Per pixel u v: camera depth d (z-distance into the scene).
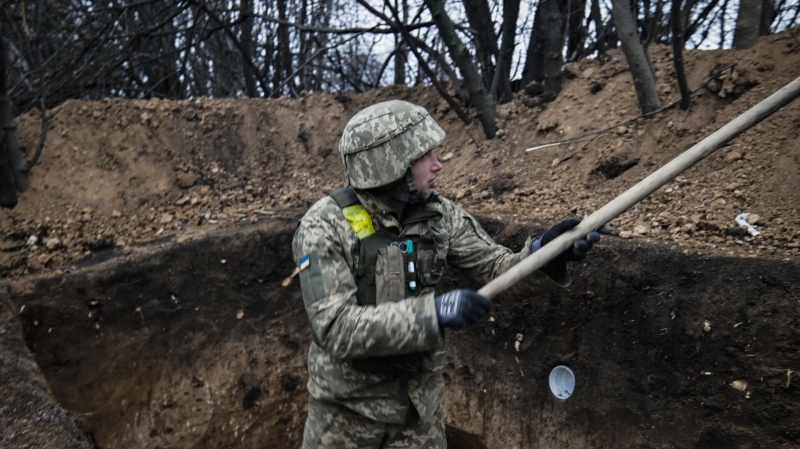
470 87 4.49
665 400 2.73
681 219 3.05
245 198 4.64
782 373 2.36
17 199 4.19
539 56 4.87
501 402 3.49
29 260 3.86
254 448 4.14
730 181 3.12
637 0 4.92
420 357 2.16
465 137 4.75
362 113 2.17
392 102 2.18
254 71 6.84
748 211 2.90
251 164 4.91
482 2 5.02
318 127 5.20
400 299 2.09
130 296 3.84
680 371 2.68
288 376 4.20
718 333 2.56
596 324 3.04
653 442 2.74
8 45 6.57
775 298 2.43
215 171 4.80
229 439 4.07
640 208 3.28
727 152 3.27
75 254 4.00
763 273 2.49
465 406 3.69
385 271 2.09
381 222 2.16
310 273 2.05
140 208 4.43
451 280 3.76
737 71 3.57
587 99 4.25
